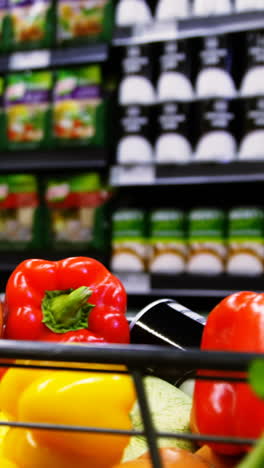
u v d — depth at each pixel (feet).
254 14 6.55
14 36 7.57
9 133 7.41
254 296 1.67
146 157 6.89
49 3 7.50
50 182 7.38
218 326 1.66
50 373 1.54
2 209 7.47
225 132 6.61
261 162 6.44
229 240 6.65
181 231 6.82
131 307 7.51
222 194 7.80
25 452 1.44
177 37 6.80
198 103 6.73
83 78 7.29
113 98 7.61
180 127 6.77
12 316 2.01
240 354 0.96
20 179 7.42
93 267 2.20
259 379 0.76
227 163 6.55
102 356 1.02
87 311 2.03
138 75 6.98
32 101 7.44
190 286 6.67
